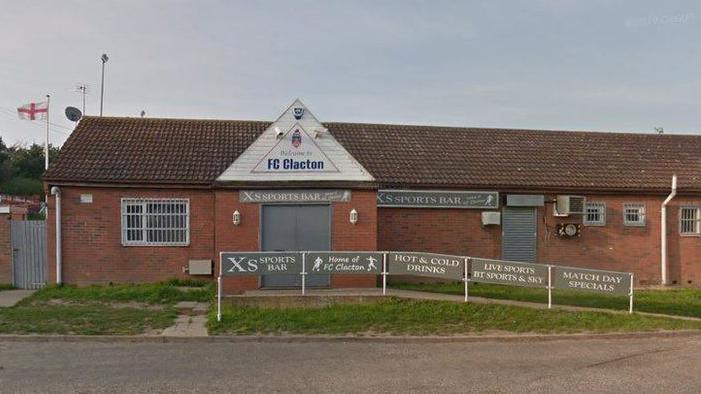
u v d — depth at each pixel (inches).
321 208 604.1
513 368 338.6
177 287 633.0
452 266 534.0
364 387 292.4
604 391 287.9
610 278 527.2
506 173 749.3
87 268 647.1
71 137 713.0
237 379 306.5
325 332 436.5
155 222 658.8
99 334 419.2
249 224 597.0
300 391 283.9
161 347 391.9
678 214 773.9
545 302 570.3
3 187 2306.8
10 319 462.9
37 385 290.7
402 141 806.5
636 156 828.6
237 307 506.3
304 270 520.1
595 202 753.0
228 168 596.7
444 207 713.6
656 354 384.8
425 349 396.2
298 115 601.6
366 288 581.6
